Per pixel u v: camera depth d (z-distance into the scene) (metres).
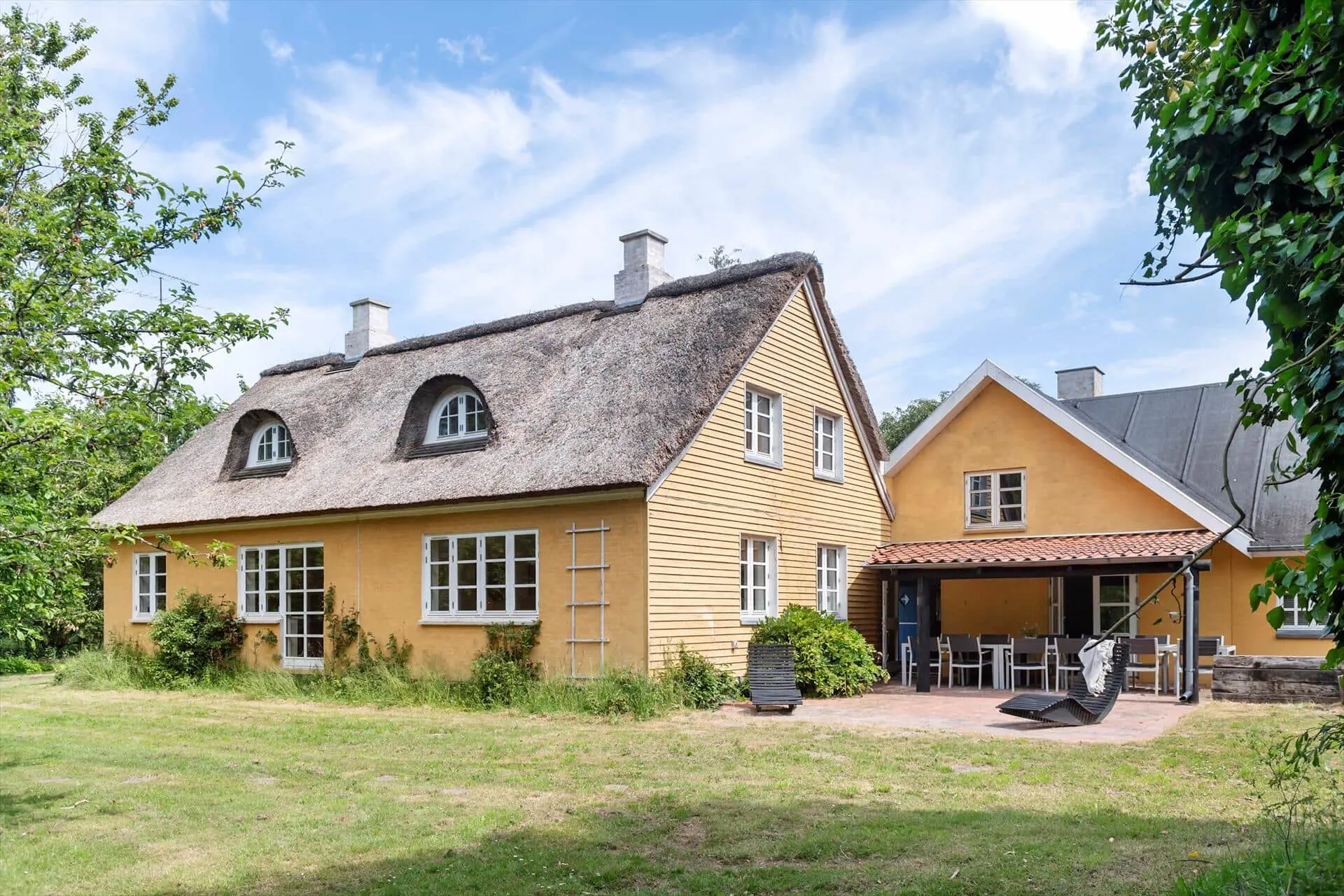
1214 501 19.06
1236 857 5.92
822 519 19.20
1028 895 5.43
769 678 14.49
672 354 16.12
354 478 17.61
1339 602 3.40
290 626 18.33
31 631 7.56
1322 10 3.16
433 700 15.03
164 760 10.31
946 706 14.73
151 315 8.57
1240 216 4.13
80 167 8.68
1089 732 11.62
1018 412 20.56
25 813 7.82
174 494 20.84
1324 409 3.38
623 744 10.99
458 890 5.76
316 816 7.59
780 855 6.36
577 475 14.46
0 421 6.99
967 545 19.09
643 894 5.64
